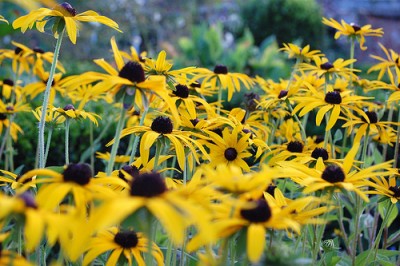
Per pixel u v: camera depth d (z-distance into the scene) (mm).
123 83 493
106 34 2557
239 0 3307
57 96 1125
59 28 590
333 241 674
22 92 898
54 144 1073
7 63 1289
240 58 2209
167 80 640
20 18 590
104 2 2535
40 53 911
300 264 432
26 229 389
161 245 745
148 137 581
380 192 610
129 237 510
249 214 434
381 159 868
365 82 879
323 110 699
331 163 655
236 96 1334
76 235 409
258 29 2840
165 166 738
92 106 1150
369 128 726
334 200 672
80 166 457
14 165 1079
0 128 896
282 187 766
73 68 1651
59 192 440
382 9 3648
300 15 2775
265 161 791
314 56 844
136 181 413
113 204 388
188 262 612
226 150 663
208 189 443
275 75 2143
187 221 397
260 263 433
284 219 435
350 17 3570
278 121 855
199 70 815
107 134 1130
